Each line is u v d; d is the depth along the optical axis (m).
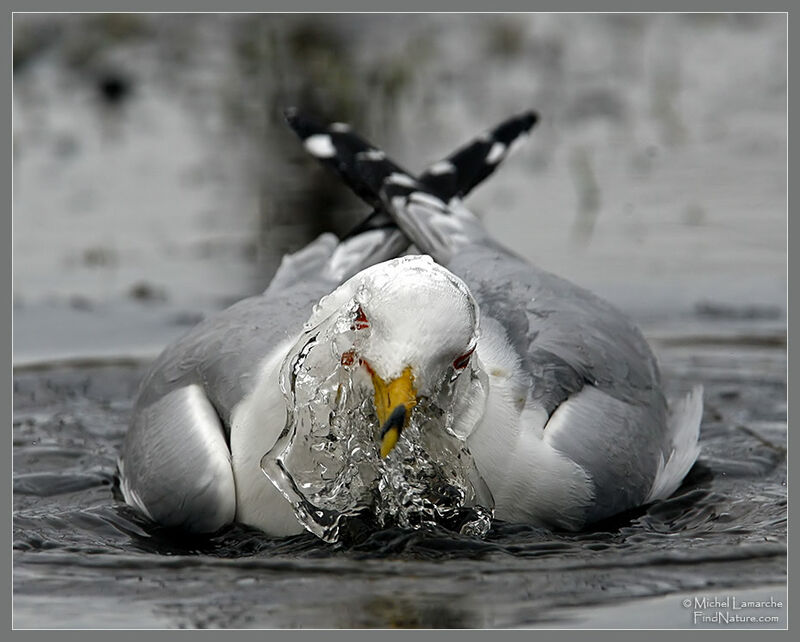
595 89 20.55
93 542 9.50
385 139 19.25
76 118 19.70
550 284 10.99
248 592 8.32
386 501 9.28
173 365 10.38
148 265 16.17
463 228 12.48
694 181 17.88
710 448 11.67
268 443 9.14
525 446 9.34
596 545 9.28
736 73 20.86
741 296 15.06
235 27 21.67
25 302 15.34
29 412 12.76
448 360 8.23
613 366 10.51
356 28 21.91
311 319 8.79
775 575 8.55
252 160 19.02
